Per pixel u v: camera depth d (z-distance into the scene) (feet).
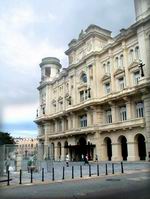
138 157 134.21
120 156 146.82
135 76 143.33
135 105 139.44
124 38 149.38
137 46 141.69
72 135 187.62
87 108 171.94
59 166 136.77
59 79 229.45
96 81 169.17
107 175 73.20
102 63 170.19
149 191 29.96
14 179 69.56
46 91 246.88
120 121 144.66
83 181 61.62
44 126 244.63
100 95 167.02
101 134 161.68
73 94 195.42
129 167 101.55
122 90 144.56
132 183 49.42
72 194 39.37
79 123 189.06
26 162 108.47
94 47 174.50
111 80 158.30
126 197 31.37
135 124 132.26
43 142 243.19
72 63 198.18
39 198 35.76
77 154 182.50
